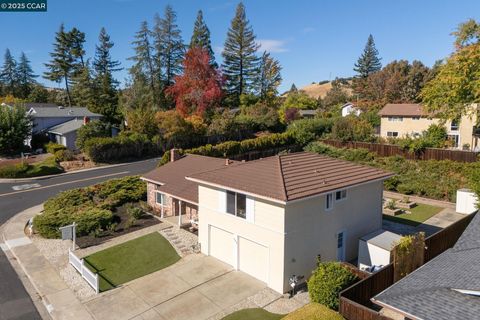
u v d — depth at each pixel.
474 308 8.64
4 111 44.50
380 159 35.94
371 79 84.56
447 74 30.64
